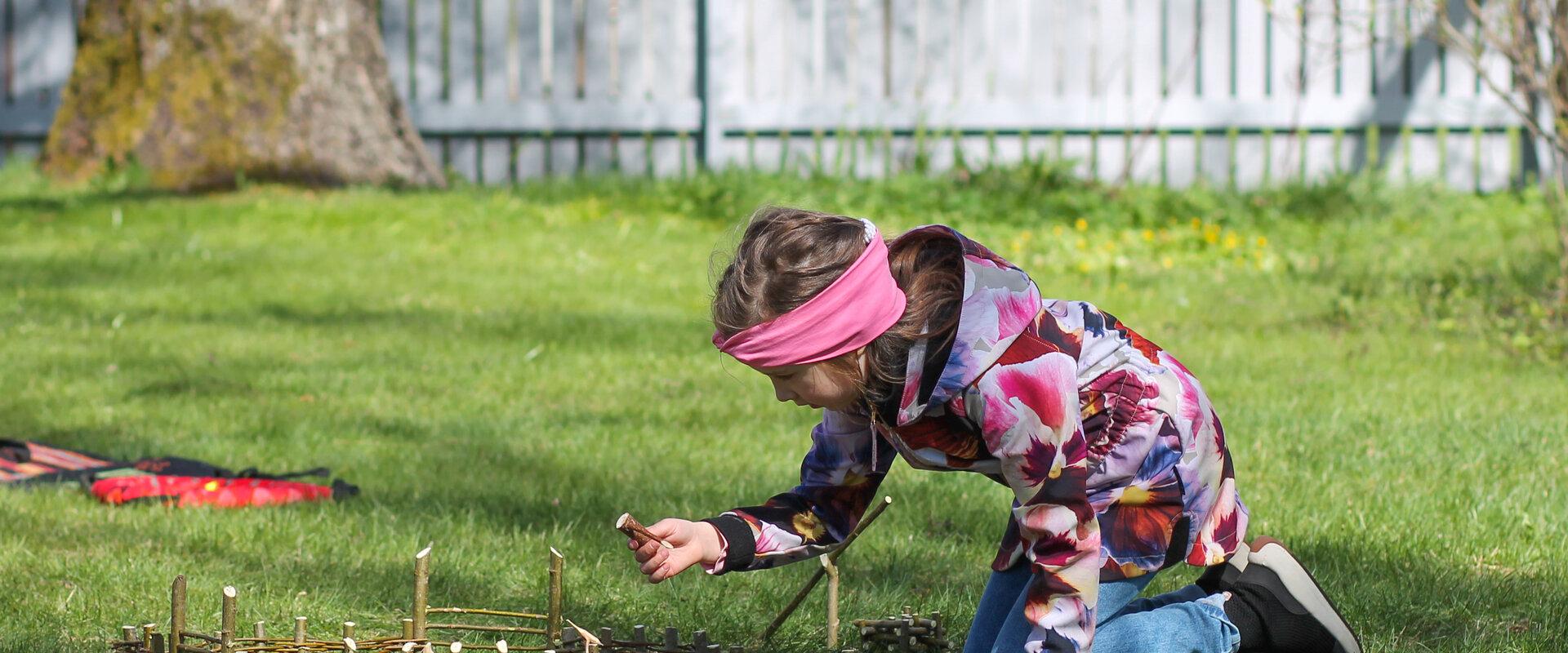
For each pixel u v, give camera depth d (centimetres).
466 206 1055
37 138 1231
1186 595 282
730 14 1216
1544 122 1175
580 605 337
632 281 866
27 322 701
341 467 467
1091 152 1220
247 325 713
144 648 262
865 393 232
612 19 1269
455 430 519
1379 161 1207
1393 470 454
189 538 382
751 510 272
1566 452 477
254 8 1117
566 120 1223
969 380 227
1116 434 249
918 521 407
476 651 301
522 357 652
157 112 1116
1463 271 874
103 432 512
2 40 1227
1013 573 273
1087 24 1203
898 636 305
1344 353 668
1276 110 1200
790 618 329
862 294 221
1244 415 534
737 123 1223
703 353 667
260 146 1109
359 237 962
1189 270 938
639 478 454
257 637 271
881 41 1212
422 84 1225
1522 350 672
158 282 814
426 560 264
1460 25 1174
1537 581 350
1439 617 329
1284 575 276
